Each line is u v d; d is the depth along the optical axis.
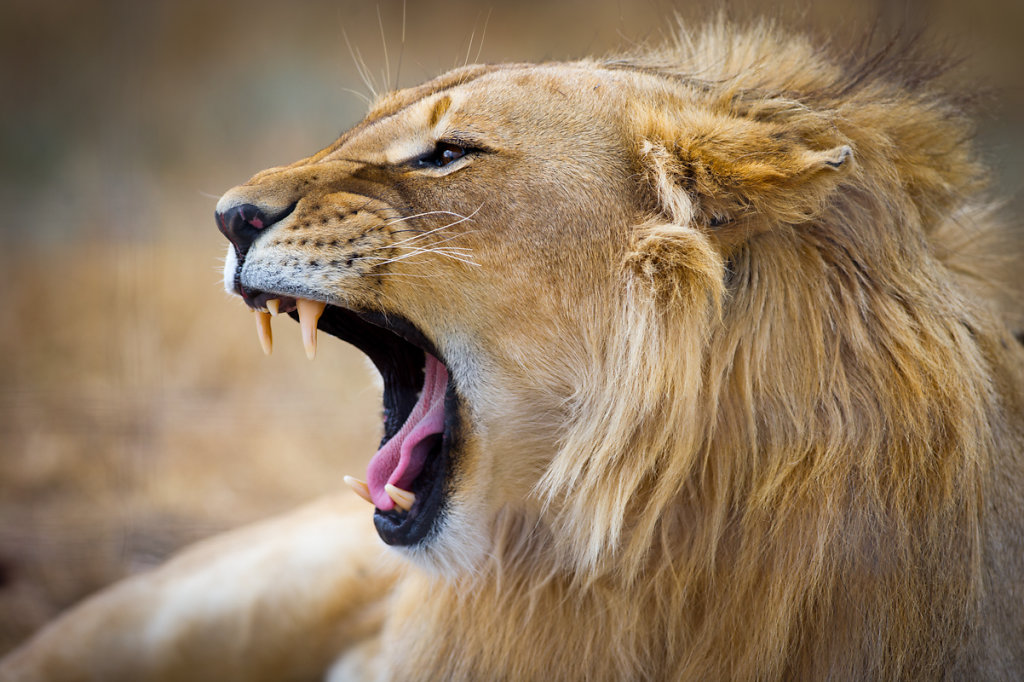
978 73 13.07
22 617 8.00
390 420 5.72
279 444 10.66
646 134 4.88
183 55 19.70
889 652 4.54
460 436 4.93
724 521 4.75
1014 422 5.07
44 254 14.21
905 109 5.18
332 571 6.93
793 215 4.59
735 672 4.76
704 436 4.72
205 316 12.72
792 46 5.61
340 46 19.91
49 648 6.86
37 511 9.36
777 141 4.70
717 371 4.65
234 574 7.01
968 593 4.59
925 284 4.79
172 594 7.00
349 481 5.17
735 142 4.68
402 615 5.64
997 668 4.66
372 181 4.97
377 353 5.70
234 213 4.91
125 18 19.31
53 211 15.68
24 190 16.48
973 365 4.76
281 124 18.03
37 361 11.88
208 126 17.98
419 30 20.20
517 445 4.91
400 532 5.02
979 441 4.68
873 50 5.96
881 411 4.59
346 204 4.88
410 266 4.81
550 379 4.83
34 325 12.51
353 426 11.02
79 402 10.88
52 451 10.16
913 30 6.61
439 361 5.30
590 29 19.22
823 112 4.95
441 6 20.62
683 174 4.73
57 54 19.28
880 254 4.71
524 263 4.77
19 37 19.30
